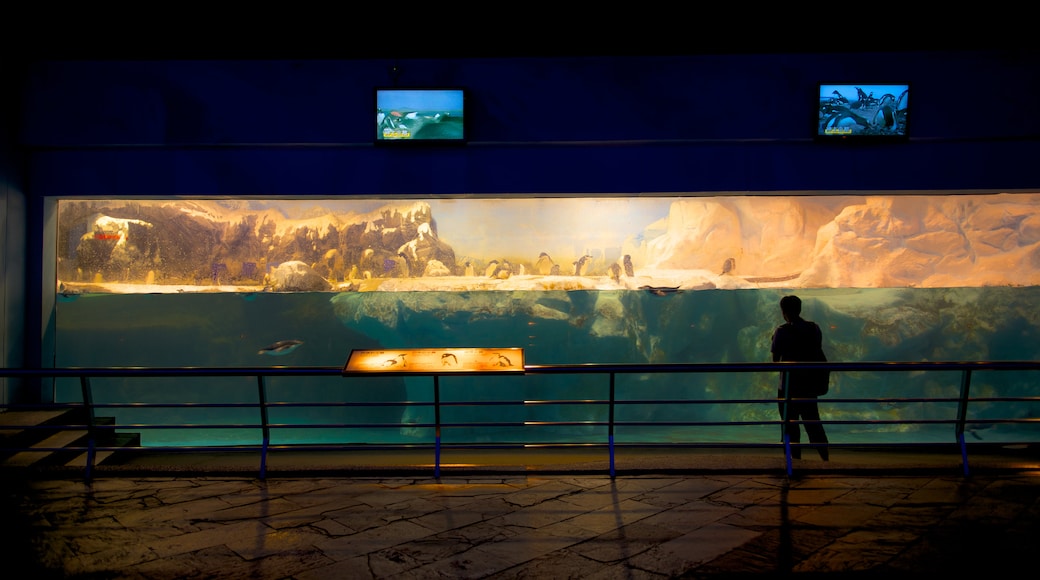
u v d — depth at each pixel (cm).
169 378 926
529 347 954
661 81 816
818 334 726
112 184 822
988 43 806
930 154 816
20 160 816
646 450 902
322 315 941
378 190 828
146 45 820
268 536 452
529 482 588
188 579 383
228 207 920
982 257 934
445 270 940
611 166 827
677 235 939
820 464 618
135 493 555
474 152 828
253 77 818
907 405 959
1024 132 805
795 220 935
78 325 888
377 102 808
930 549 426
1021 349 945
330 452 904
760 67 812
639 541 441
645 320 954
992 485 570
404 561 407
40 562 409
